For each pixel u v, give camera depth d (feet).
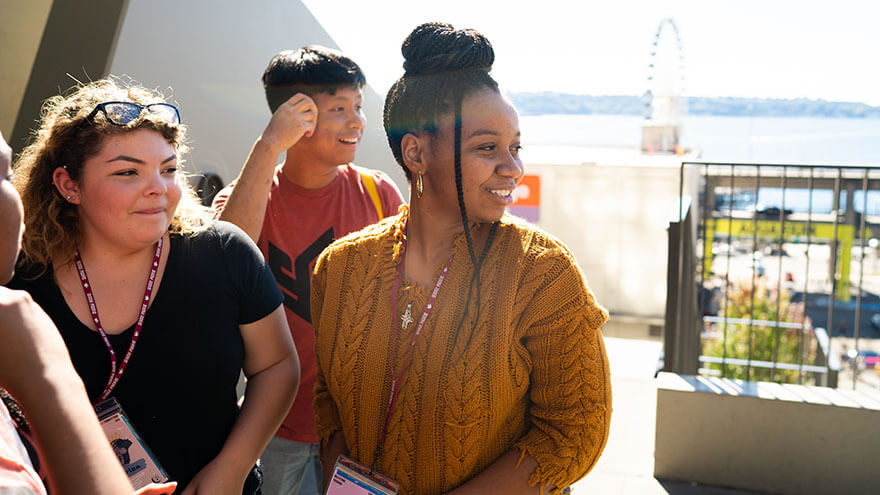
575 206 35.14
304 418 7.95
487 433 4.71
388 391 4.91
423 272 5.02
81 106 4.94
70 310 5.03
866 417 11.82
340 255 5.29
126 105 4.89
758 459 12.33
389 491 4.82
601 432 4.73
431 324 4.81
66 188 4.95
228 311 5.39
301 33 16.61
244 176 7.16
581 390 4.67
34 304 2.76
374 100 18.75
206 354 5.22
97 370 5.03
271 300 5.68
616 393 17.43
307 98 7.50
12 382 2.59
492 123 4.59
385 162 19.65
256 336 5.67
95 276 5.08
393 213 8.80
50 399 2.56
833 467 12.03
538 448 4.69
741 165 14.61
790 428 12.16
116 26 9.83
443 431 4.68
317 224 8.30
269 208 8.27
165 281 5.19
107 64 9.81
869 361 43.52
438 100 4.64
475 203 4.72
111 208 4.86
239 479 5.27
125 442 4.86
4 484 2.31
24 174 5.02
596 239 35.09
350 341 5.01
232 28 13.44
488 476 4.70
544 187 35.37
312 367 8.03
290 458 8.02
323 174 8.29
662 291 34.42
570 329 4.65
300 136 7.42
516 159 4.74
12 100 9.89
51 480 2.53
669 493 12.26
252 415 5.51
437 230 4.99
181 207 5.44
